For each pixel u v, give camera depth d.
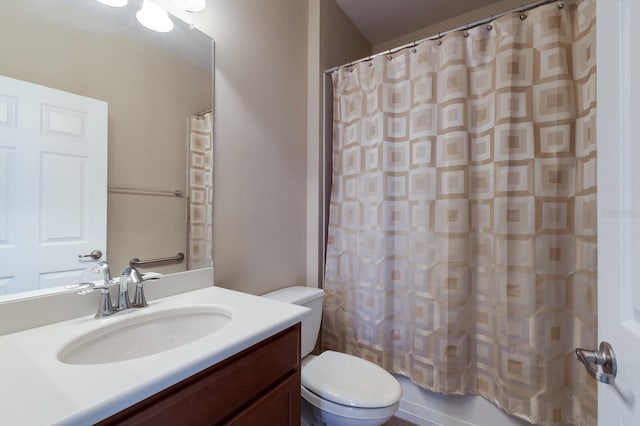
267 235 1.60
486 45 1.40
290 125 1.76
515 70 1.30
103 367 0.59
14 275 0.79
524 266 1.29
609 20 0.54
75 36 0.91
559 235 1.25
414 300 1.55
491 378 1.39
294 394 0.94
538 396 1.26
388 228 1.64
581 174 1.22
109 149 0.99
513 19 1.31
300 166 1.85
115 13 1.00
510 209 1.31
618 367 0.50
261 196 1.57
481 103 1.42
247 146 1.48
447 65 1.46
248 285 1.49
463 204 1.42
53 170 0.86
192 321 0.99
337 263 1.84
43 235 0.84
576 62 1.23
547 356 1.25
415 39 2.31
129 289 1.01
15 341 0.72
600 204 0.57
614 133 0.52
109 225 0.98
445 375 1.45
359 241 1.74
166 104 1.14
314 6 1.89
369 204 1.71
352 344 1.76
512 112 1.31
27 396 0.50
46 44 0.85
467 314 1.44
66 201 0.89
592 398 1.17
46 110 0.85
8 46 0.78
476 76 1.43
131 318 0.88
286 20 1.73
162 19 1.12
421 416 1.59
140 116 1.07
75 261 0.90
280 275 1.69
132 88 1.04
